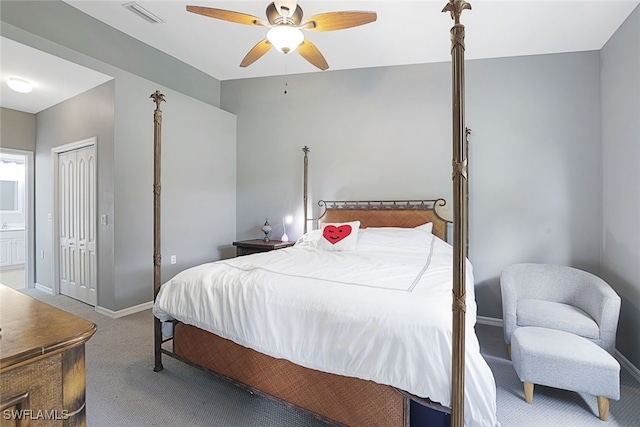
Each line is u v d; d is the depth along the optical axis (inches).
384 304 57.4
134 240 134.6
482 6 97.7
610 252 107.7
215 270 81.8
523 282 106.7
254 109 174.9
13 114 162.1
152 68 145.0
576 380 68.9
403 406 52.7
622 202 99.7
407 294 61.1
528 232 125.1
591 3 93.7
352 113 151.9
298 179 164.6
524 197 125.3
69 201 153.8
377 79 147.0
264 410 71.3
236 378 72.6
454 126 47.7
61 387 31.5
